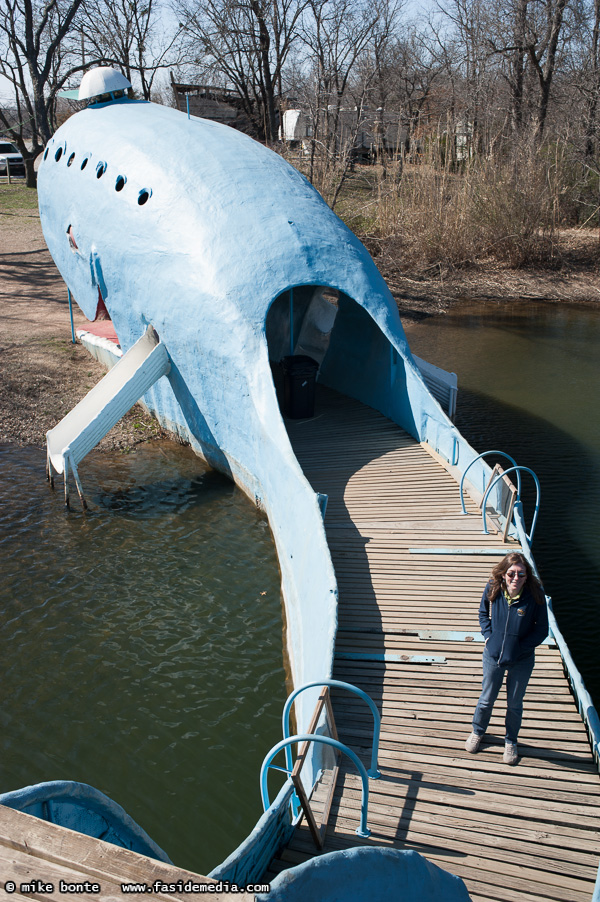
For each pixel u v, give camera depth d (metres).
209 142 13.33
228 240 11.71
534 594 5.00
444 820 4.86
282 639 8.40
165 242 12.36
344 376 13.95
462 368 18.22
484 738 5.61
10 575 9.47
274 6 34.75
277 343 15.68
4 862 2.66
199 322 11.60
